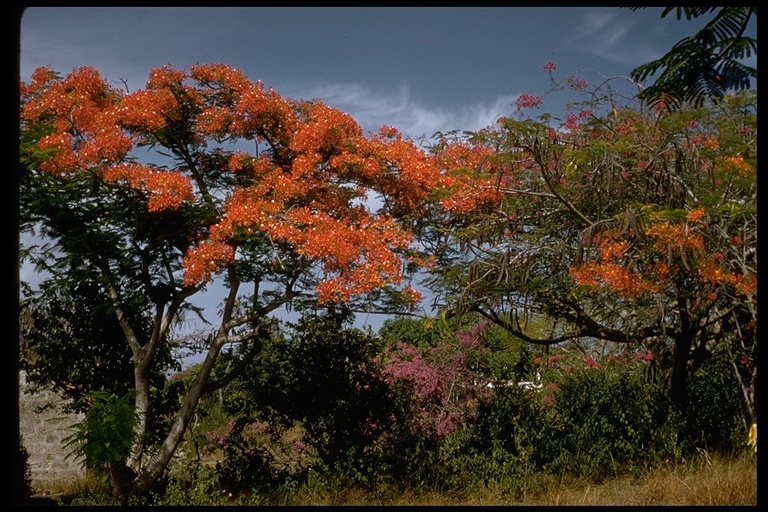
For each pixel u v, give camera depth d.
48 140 8.76
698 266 6.62
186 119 9.93
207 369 10.18
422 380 11.62
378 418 11.02
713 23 2.94
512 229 8.56
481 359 11.94
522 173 8.68
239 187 9.41
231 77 9.62
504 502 8.09
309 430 11.00
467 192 8.77
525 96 8.02
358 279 8.57
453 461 9.42
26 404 14.07
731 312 8.14
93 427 9.11
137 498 9.22
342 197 9.71
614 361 10.20
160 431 10.96
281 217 8.99
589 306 9.24
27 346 11.83
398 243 8.89
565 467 8.91
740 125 6.33
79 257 9.66
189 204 9.45
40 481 13.84
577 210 7.84
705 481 6.81
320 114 9.45
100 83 9.58
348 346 11.38
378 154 9.38
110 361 11.66
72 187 9.09
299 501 8.99
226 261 9.00
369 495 9.01
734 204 6.29
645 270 7.20
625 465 8.65
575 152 7.35
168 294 10.25
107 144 8.78
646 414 8.84
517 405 10.05
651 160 7.11
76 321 11.50
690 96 3.08
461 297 8.23
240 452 11.78
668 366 9.16
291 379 11.28
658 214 6.52
